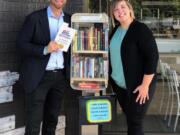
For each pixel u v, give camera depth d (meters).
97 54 3.20
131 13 2.98
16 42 3.05
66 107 3.60
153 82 2.95
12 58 3.21
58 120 3.53
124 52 2.92
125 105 3.04
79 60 3.12
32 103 2.99
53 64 3.01
